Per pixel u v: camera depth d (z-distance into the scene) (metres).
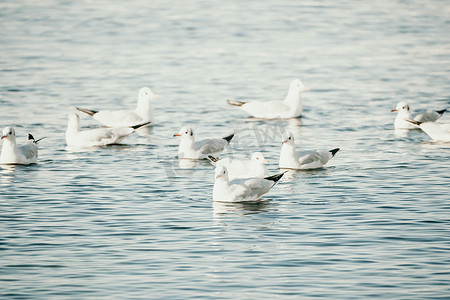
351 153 28.91
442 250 18.14
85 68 47.59
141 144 31.09
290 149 26.75
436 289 16.00
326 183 24.66
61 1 76.25
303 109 37.59
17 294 15.94
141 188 24.14
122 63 49.31
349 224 20.22
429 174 25.39
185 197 23.19
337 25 63.12
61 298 15.75
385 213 21.09
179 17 67.12
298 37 58.34
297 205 22.17
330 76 45.47
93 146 30.67
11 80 43.69
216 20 65.69
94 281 16.61
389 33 59.69
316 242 18.88
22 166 27.03
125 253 18.23
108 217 21.02
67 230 19.88
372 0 76.94
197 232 19.77
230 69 47.62
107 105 38.12
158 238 19.30
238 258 17.88
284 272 17.03
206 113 36.72
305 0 76.50
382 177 25.16
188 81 44.25
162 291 16.08
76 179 25.17
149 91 34.75
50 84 42.91
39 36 58.62
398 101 38.72
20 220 20.69
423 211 21.17
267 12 69.69
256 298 15.72
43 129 33.19
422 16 67.38
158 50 53.62
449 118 34.75
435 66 47.75
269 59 50.69
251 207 22.09
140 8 72.12
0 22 64.56
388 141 30.94
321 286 16.25
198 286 16.33
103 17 67.19
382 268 17.14
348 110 37.09
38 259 17.84
